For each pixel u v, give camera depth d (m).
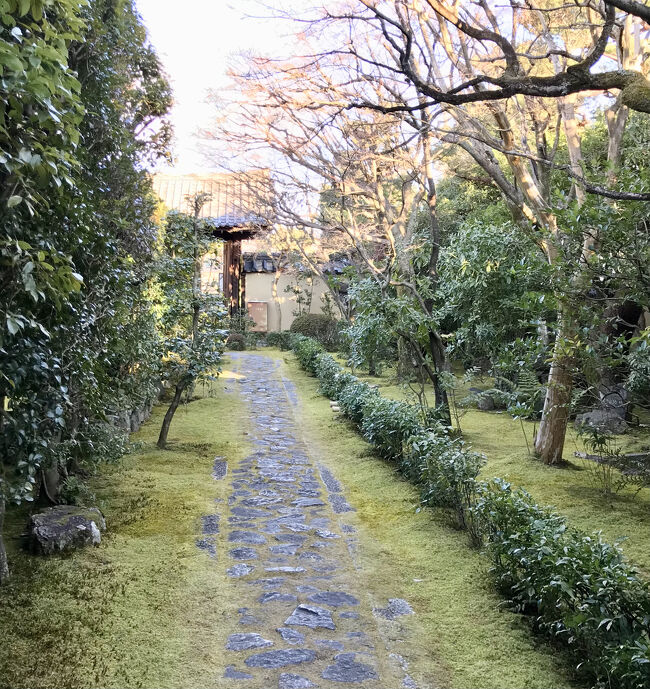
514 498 4.03
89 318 4.75
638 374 4.75
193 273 8.65
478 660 3.18
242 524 5.25
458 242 9.34
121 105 5.98
